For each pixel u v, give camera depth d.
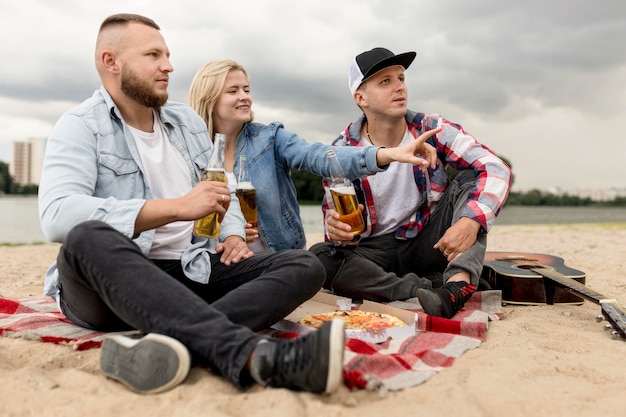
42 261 5.63
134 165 2.38
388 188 3.30
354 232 2.88
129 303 1.78
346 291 3.11
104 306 2.11
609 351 2.15
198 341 1.71
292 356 1.61
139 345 1.70
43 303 2.96
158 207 2.07
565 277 2.99
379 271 3.06
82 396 1.64
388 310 2.63
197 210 2.09
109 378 1.81
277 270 2.16
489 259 3.53
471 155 3.07
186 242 2.48
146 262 1.84
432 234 3.21
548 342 2.27
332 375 1.57
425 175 3.23
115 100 2.41
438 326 2.42
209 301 2.46
